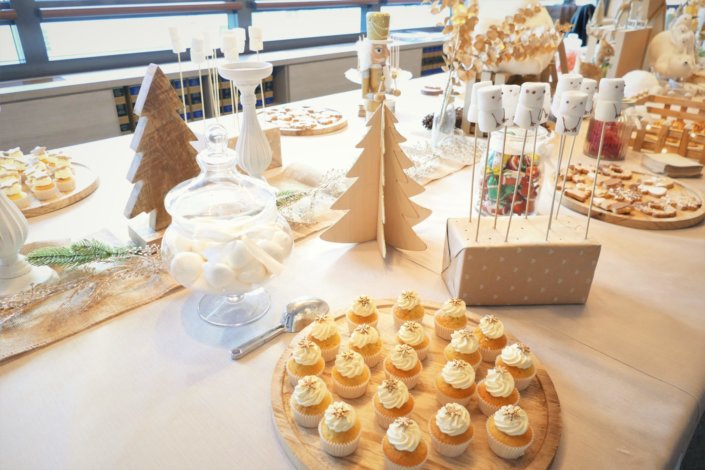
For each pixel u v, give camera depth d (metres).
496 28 1.35
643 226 1.10
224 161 0.84
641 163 1.42
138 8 2.75
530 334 0.78
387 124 0.91
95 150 1.60
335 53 3.39
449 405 0.58
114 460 0.57
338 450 0.55
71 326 0.78
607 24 1.91
